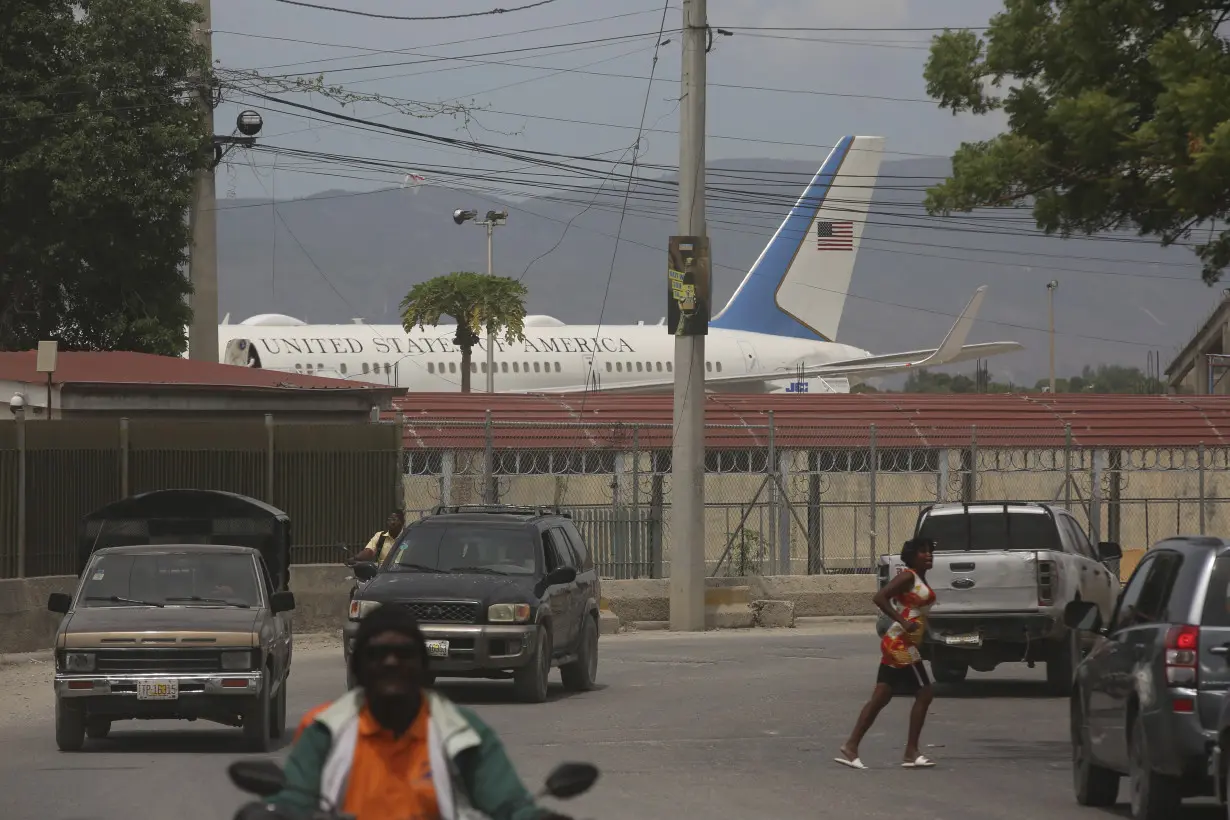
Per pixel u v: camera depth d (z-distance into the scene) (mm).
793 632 97312
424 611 58750
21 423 76625
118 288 119688
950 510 68562
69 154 110938
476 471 108625
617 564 101938
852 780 42000
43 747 48938
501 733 51312
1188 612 33688
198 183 105312
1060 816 36844
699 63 95375
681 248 95250
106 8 112938
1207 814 37750
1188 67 47656
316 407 91500
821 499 120562
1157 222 52531
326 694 62219
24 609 74875
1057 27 51344
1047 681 65938
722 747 48312
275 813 15711
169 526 69812
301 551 87562
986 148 53375
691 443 96438
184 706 46156
